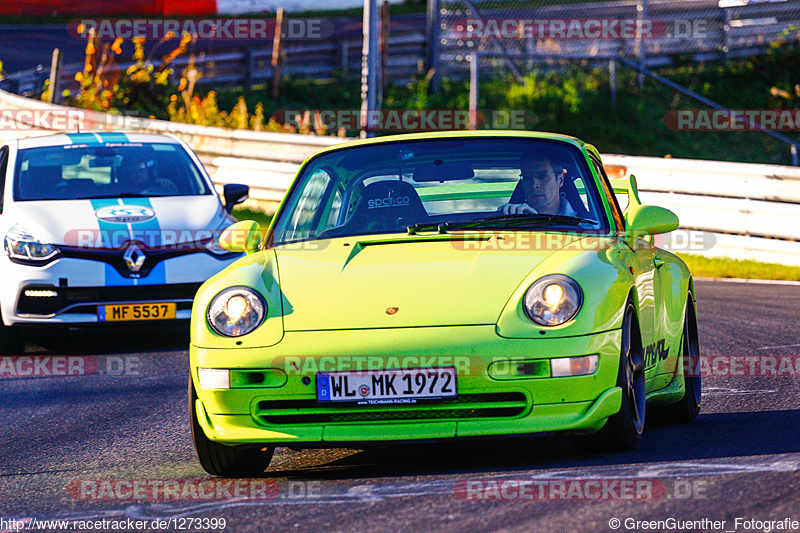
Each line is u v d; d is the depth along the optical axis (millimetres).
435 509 10422
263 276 13367
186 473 13492
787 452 12281
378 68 47938
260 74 72500
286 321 12539
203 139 49219
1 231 25250
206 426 12594
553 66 70562
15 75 69625
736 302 28625
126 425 17188
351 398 12164
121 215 25359
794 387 17703
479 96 67438
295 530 10047
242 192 28141
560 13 71125
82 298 24406
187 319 24797
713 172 38062
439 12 69938
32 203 26156
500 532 9492
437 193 15336
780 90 71375
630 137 65000
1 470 14266
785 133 68750
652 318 14633
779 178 36312
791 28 76500
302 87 71688
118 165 27938
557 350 11984
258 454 13172
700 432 14375
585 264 12836
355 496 11250
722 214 37750
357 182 15734
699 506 10031
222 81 70688
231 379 12406
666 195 39406
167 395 19781
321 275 13250
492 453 13469
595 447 12922
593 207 14992
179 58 69875
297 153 46250
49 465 14453
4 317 24547
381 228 15031
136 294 24516
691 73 74625
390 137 16578
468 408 12094
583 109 66688
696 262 36938
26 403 19703
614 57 69375
